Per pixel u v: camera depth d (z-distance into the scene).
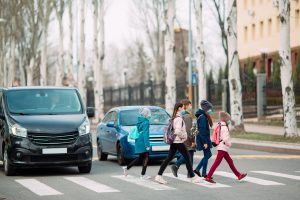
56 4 62.38
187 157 17.50
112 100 77.81
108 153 24.08
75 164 19.33
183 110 18.50
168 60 41.91
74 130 19.38
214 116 55.78
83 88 60.38
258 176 18.81
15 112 20.14
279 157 25.34
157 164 22.86
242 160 24.06
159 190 15.98
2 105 20.59
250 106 53.47
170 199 14.41
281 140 31.48
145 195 15.10
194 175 17.50
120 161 22.70
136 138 18.42
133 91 70.75
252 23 74.44
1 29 74.44
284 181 17.61
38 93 20.98
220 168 21.16
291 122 31.94
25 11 70.56
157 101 64.44
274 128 42.19
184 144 17.48
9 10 69.69
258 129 41.25
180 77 100.31
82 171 20.16
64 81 65.00
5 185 17.20
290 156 25.80
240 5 78.38
